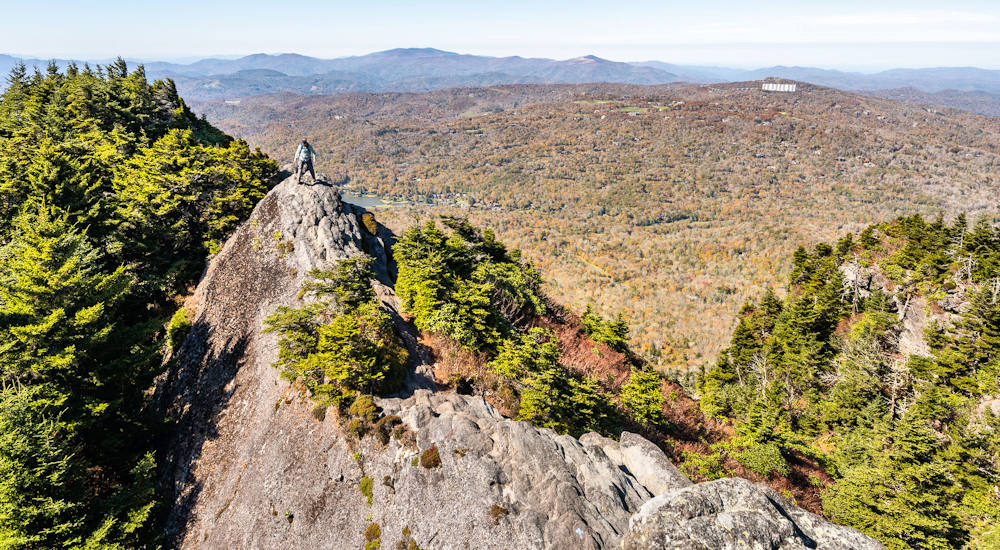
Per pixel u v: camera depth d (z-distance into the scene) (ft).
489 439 52.75
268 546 56.90
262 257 103.65
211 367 89.25
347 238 107.55
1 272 80.64
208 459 74.59
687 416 122.42
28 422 60.59
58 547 57.93
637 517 35.94
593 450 54.65
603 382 111.24
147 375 90.38
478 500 45.73
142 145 155.94
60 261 80.59
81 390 76.95
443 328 85.56
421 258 103.09
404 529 48.24
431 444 52.90
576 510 43.55
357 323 64.39
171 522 69.82
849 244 249.34
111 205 118.52
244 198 124.77
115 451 78.23
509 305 114.73
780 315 214.69
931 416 119.85
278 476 62.13
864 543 34.60
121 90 201.16
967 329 153.79
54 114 172.45
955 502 91.61
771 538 32.96
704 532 33.17
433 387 73.05
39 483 58.29
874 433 108.99
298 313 68.95
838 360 169.07
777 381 166.81
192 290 116.88
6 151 132.98
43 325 70.18
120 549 61.05
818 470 108.88
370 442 56.39
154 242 120.26
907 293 188.03
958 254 196.54
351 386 63.21
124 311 108.37
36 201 108.27
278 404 71.00
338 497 55.01
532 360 79.51
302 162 113.19
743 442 99.19
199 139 208.23
